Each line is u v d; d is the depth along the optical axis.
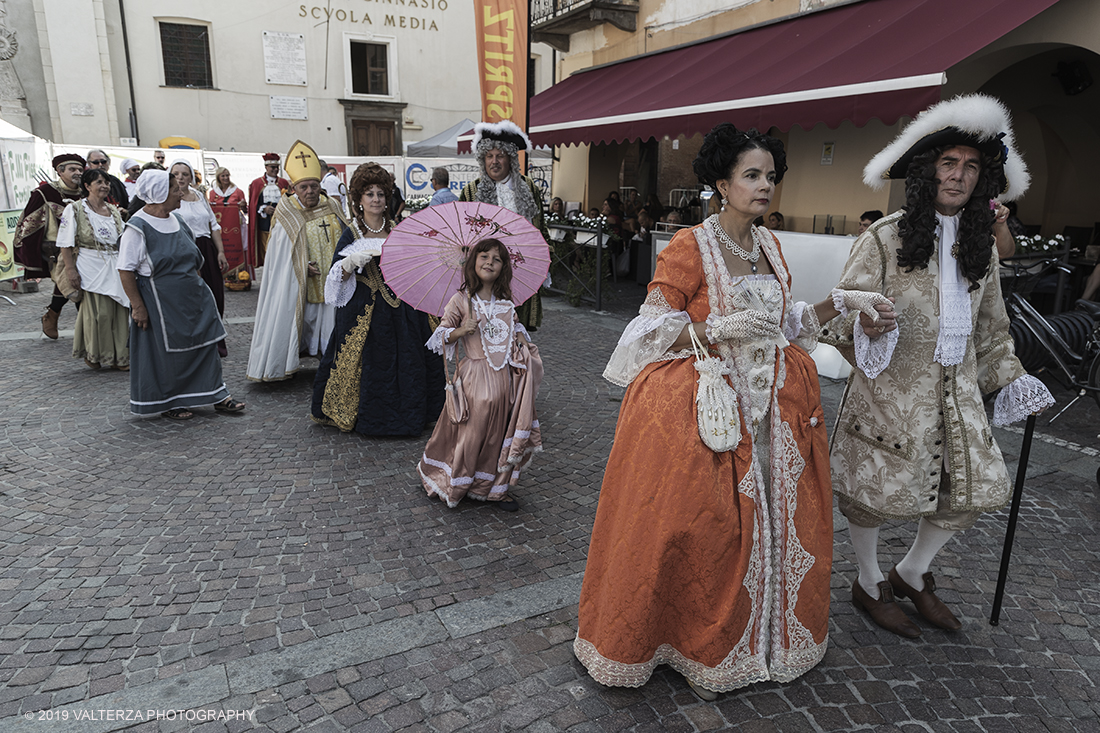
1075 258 8.35
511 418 3.83
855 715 2.43
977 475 2.57
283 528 3.70
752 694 2.52
